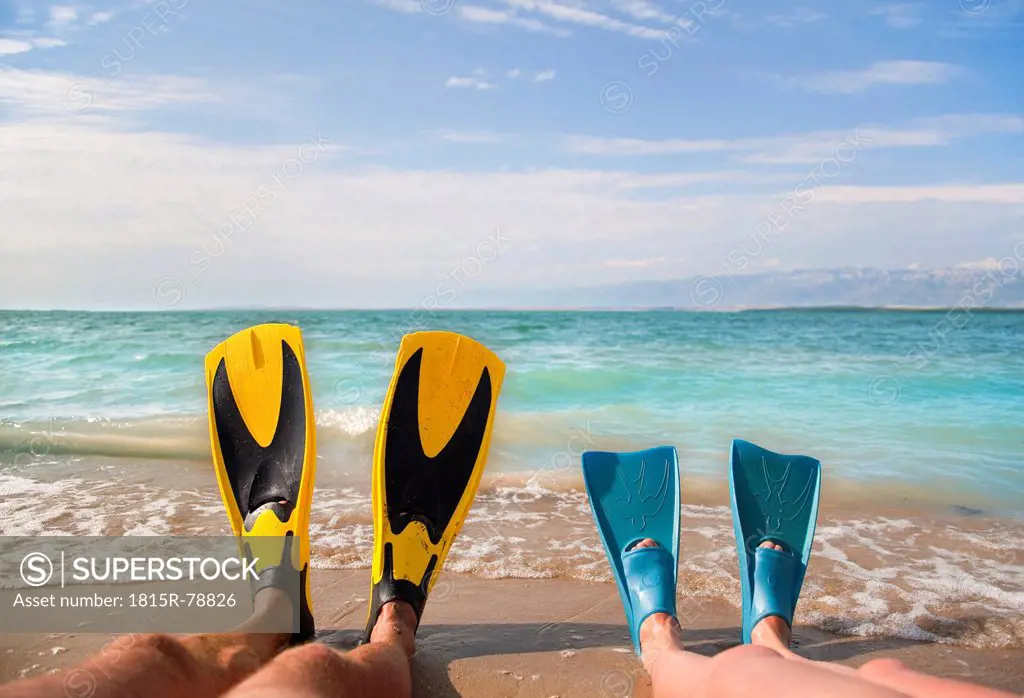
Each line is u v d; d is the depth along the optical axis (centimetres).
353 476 461
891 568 321
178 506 395
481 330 1691
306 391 273
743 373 882
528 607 281
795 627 269
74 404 688
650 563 258
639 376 853
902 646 254
